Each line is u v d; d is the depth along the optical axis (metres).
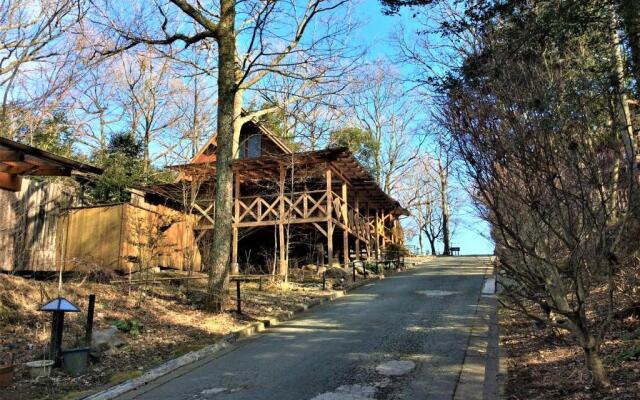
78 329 7.98
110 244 13.23
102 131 21.47
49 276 11.80
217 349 8.06
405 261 24.86
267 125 20.52
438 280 15.70
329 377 6.19
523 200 4.46
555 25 4.88
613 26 5.13
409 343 7.72
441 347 7.39
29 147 6.60
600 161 4.45
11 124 10.83
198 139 29.48
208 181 17.50
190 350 7.75
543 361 6.12
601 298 8.20
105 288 10.80
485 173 4.68
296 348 7.84
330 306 11.87
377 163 35.22
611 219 4.80
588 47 5.44
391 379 5.99
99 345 7.18
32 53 10.40
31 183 11.88
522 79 4.54
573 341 6.75
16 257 11.02
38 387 5.87
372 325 9.28
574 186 4.40
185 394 5.84
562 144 4.34
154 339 8.19
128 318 8.97
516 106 4.47
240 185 20.19
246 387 5.98
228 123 10.93
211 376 6.55
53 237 12.35
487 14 5.39
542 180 4.39
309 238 20.16
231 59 11.05
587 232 4.47
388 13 6.32
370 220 26.33
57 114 14.70
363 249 24.56
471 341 7.66
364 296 13.16
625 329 6.41
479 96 4.73
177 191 16.97
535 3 5.10
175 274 13.93
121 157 19.00
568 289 5.74
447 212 40.28
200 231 17.25
